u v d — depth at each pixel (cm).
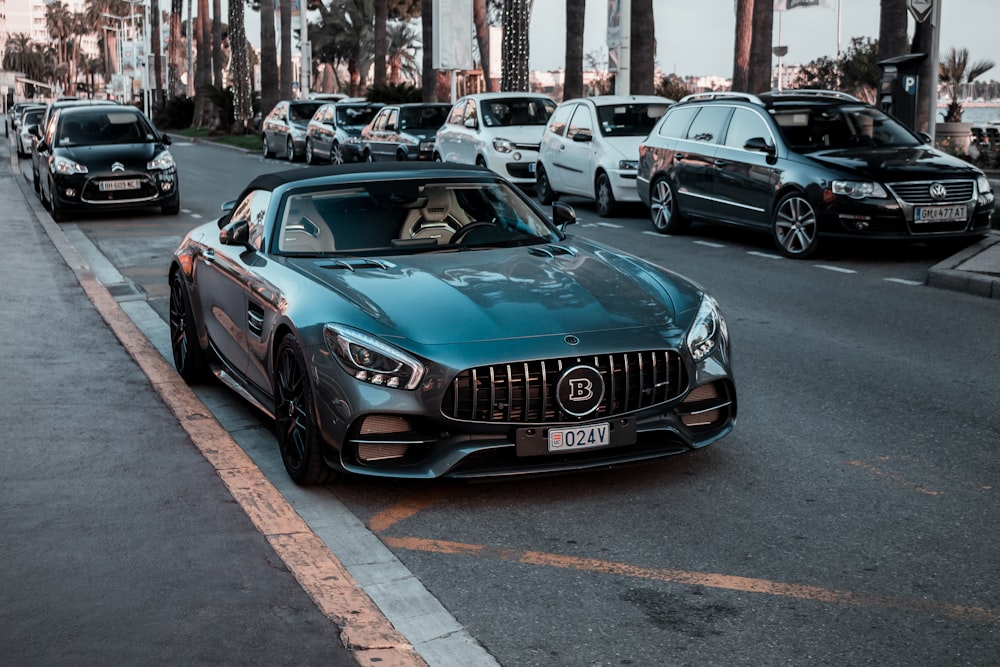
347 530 486
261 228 641
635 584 423
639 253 1341
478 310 511
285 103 3553
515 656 366
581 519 493
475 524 490
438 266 570
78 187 1775
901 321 915
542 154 1945
